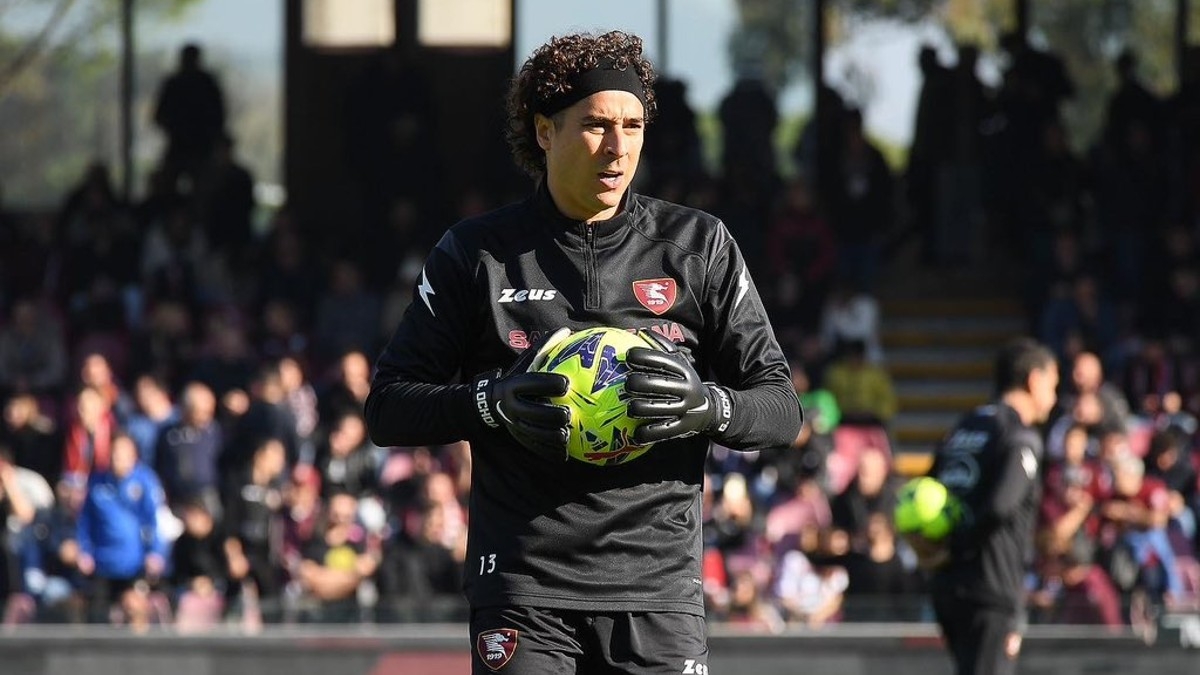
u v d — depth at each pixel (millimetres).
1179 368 47938
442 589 37344
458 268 12289
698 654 12141
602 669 12156
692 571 12266
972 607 24625
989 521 24172
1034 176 55969
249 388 44750
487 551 12180
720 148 57438
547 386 11453
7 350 49125
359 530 38344
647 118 12281
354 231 57250
